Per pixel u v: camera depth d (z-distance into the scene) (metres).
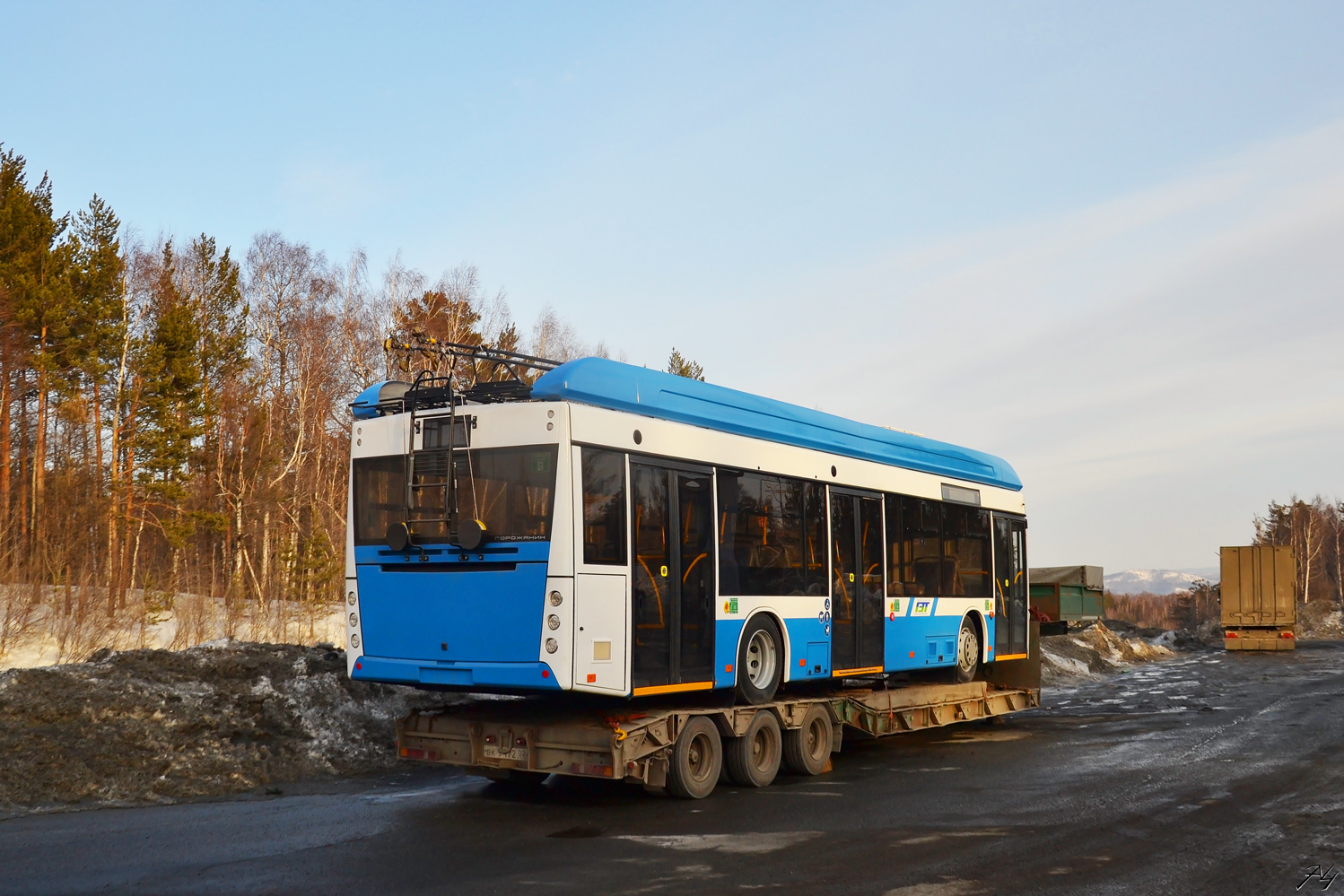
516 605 8.96
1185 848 7.95
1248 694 22.09
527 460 9.11
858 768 12.43
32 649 15.66
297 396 44.72
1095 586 24.23
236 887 6.61
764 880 6.94
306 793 10.52
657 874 7.05
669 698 10.68
